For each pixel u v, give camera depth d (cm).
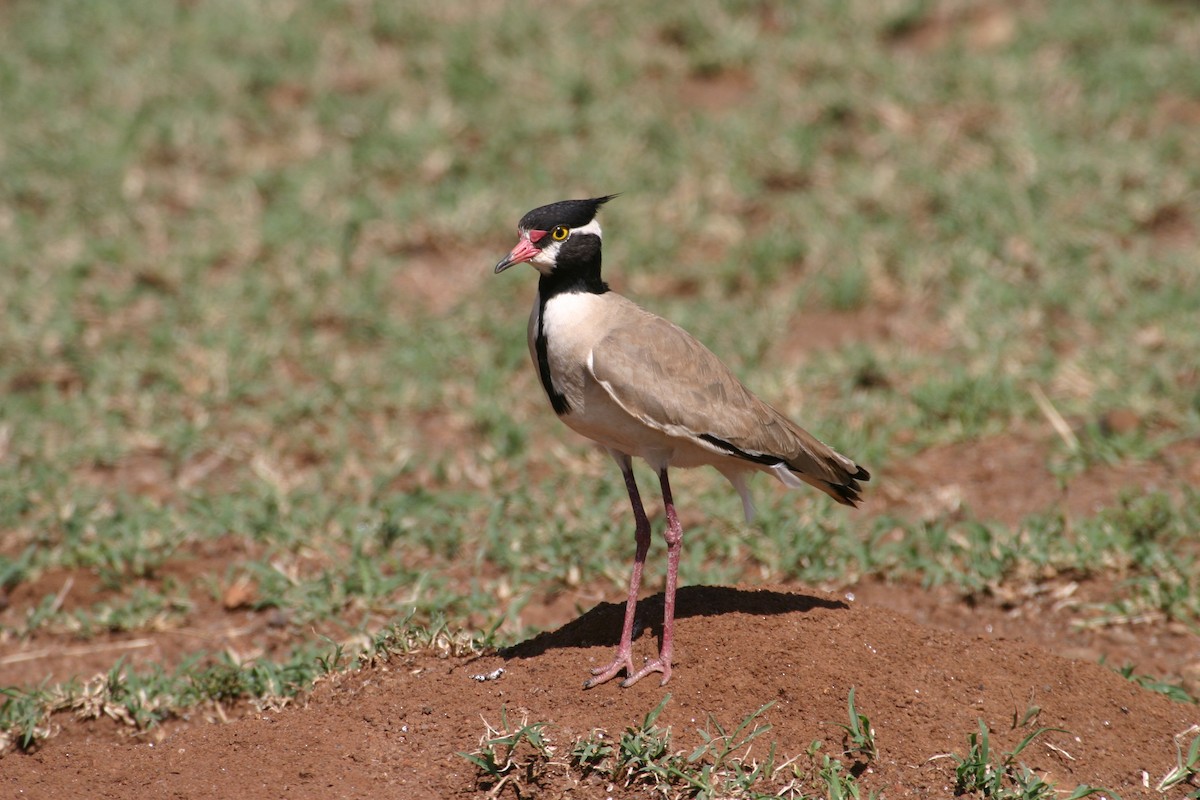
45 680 912
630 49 1945
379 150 1764
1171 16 1950
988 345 1341
